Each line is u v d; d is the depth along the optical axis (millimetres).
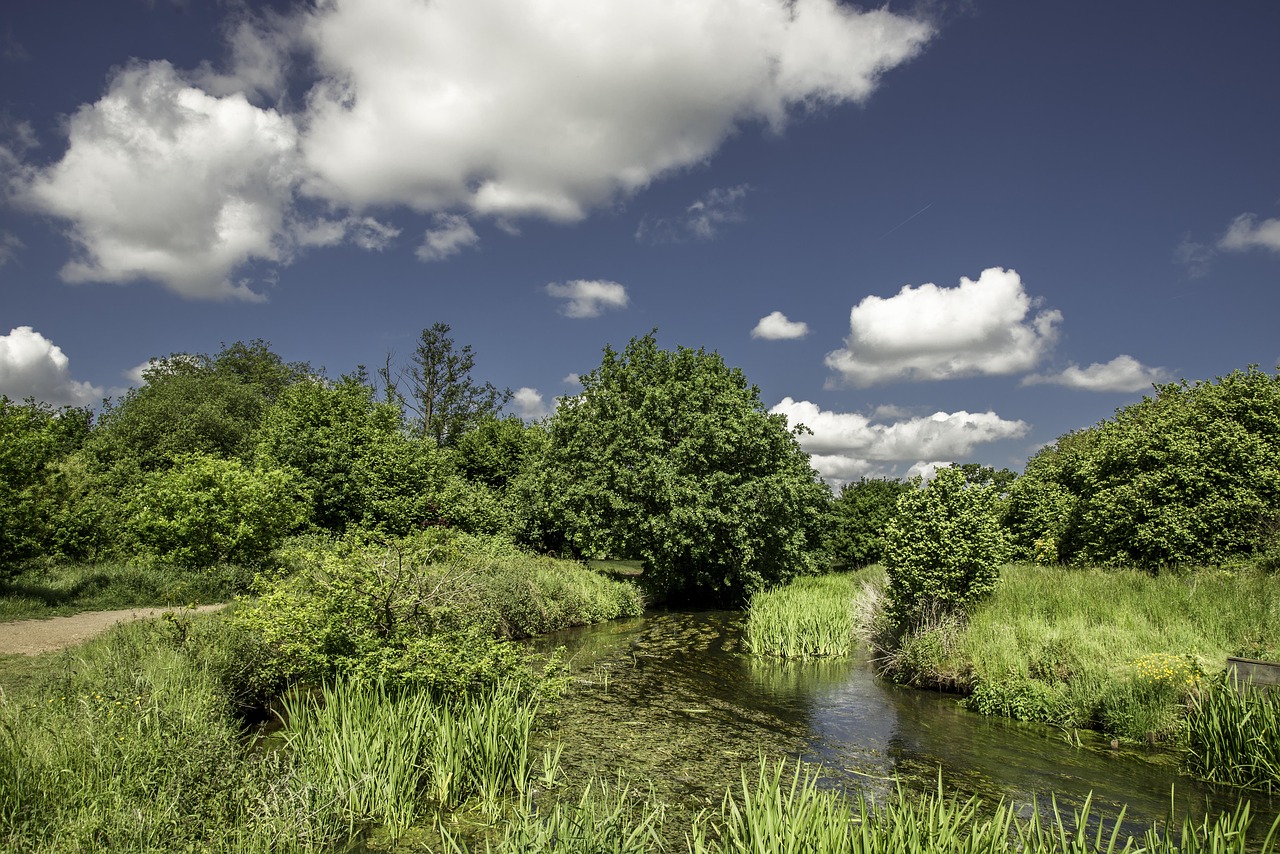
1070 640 12125
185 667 9570
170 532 20375
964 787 8234
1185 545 19125
